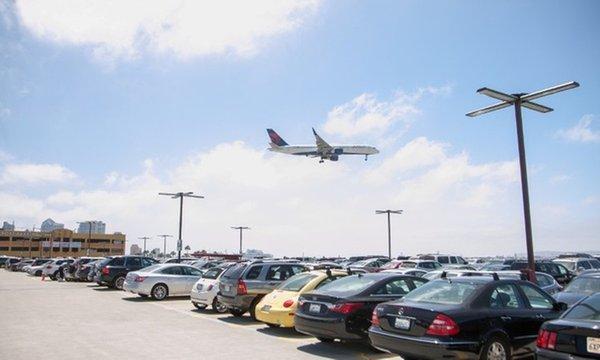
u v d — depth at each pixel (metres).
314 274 12.36
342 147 65.00
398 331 8.03
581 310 6.41
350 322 9.63
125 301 20.23
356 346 10.53
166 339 11.23
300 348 10.31
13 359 9.02
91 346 10.30
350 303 9.73
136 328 12.84
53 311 16.47
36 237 134.38
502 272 14.62
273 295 12.38
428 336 7.54
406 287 10.52
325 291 10.41
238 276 14.49
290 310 11.63
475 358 7.48
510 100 17.02
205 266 32.06
